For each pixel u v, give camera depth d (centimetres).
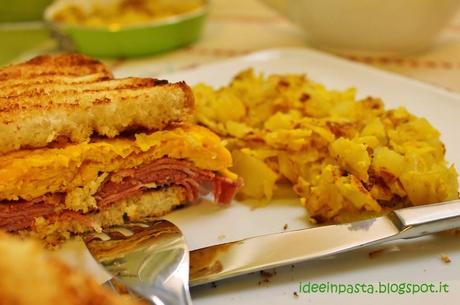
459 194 35
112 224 36
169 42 60
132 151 35
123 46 58
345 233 31
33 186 33
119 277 29
